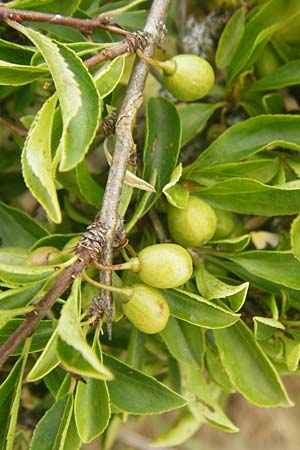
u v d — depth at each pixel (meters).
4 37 0.26
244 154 0.24
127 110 0.23
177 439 0.28
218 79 0.29
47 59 0.20
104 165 0.29
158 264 0.22
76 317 0.20
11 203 0.30
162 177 0.24
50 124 0.20
